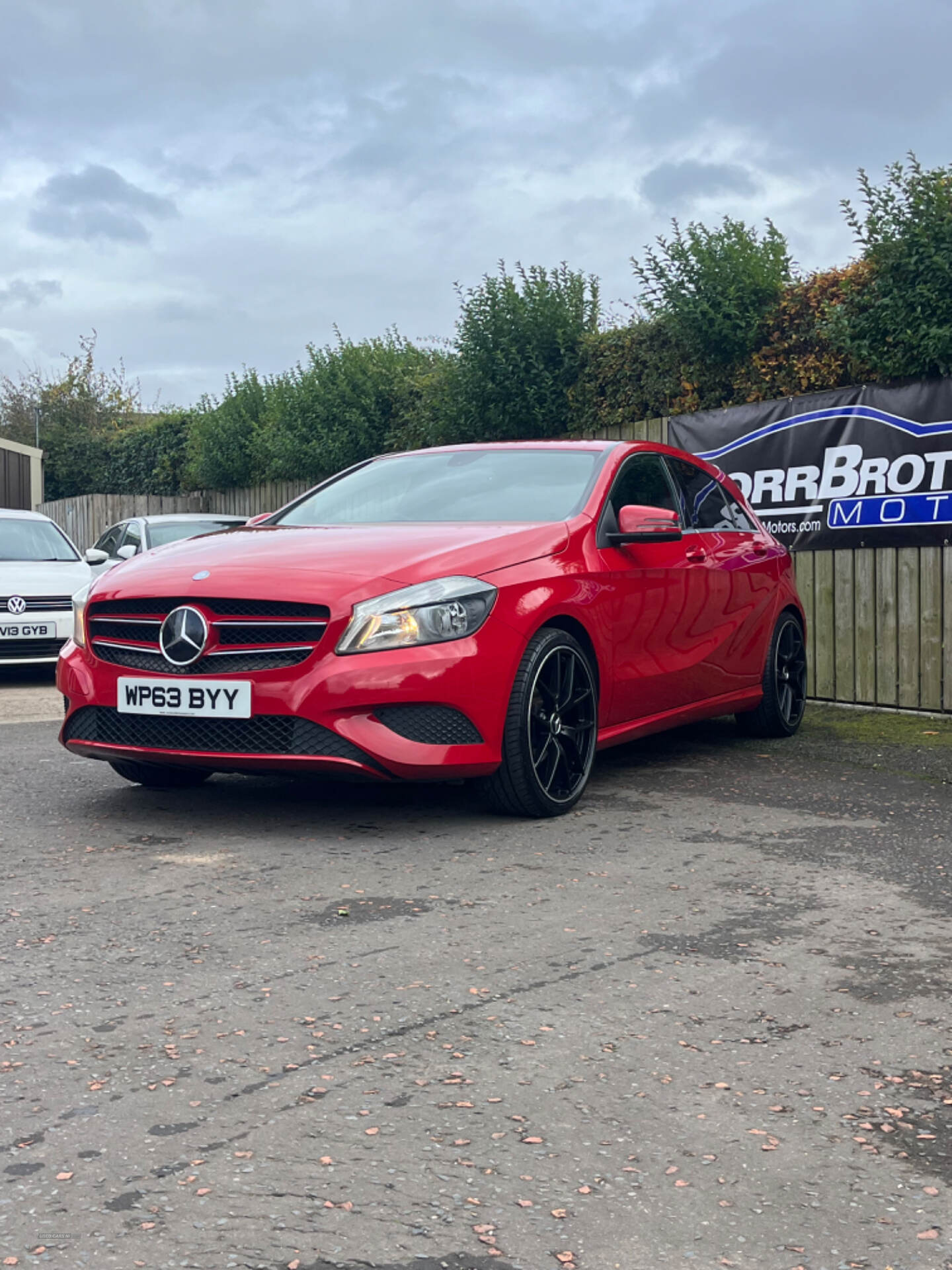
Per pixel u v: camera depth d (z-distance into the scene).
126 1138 2.04
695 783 5.21
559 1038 2.46
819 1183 1.93
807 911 3.33
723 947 3.03
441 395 10.96
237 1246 1.74
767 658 6.33
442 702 4.06
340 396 13.22
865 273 7.56
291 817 4.46
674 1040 2.46
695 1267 1.71
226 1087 2.23
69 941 3.04
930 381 7.24
